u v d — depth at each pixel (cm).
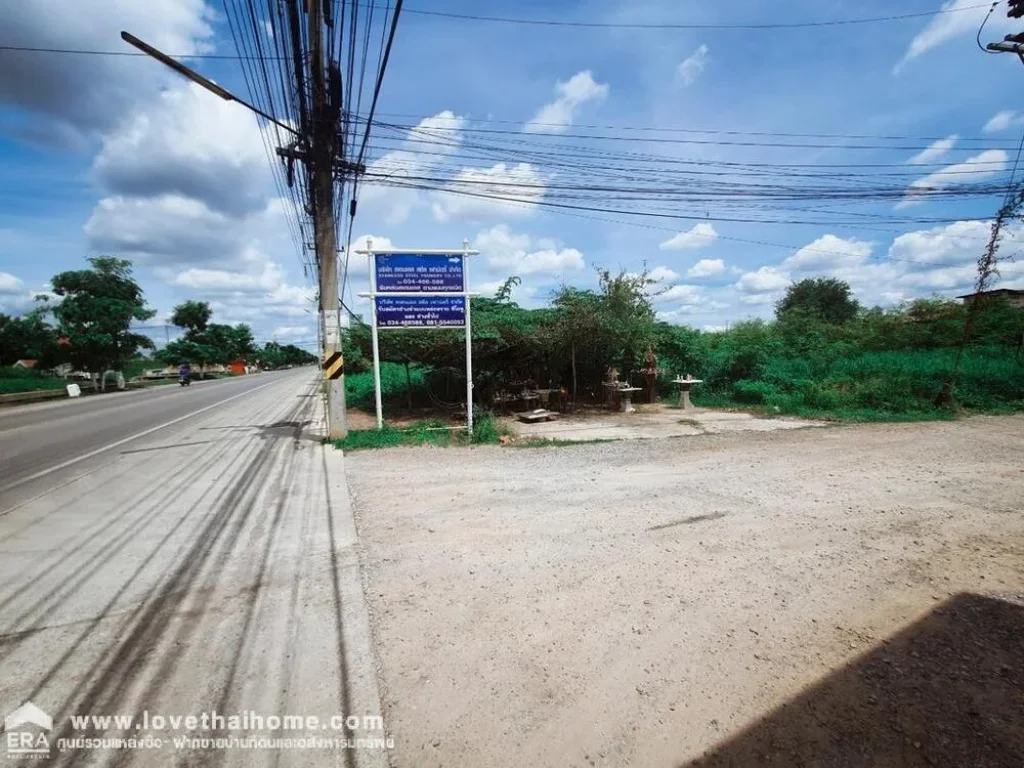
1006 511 488
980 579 353
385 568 386
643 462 713
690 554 400
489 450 827
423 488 604
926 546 409
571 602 330
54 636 300
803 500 527
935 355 1470
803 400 1271
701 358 1550
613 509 510
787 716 228
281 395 2322
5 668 270
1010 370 1251
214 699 244
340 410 939
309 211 1199
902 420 1038
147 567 395
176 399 2188
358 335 1173
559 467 693
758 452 761
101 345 2753
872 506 505
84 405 2027
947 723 221
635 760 206
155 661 275
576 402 1435
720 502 525
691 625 301
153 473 720
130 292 2933
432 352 1205
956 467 651
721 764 203
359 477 664
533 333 1174
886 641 283
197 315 5912
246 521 502
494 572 375
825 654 272
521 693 246
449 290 976
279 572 383
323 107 815
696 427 1022
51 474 731
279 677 260
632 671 261
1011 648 274
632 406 1340
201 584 365
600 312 1241
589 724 225
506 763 205
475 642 288
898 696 238
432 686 252
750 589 343
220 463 779
